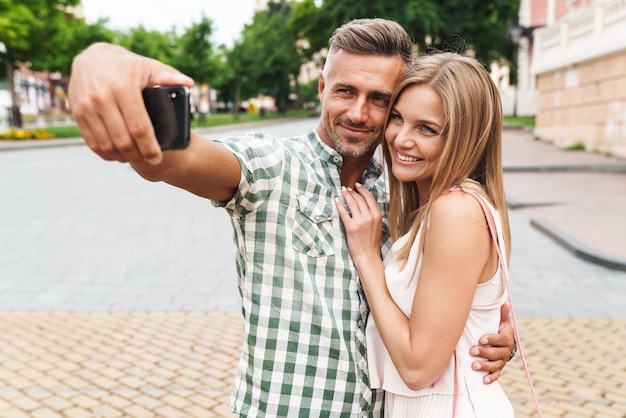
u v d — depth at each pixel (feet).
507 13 98.32
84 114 2.70
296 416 4.69
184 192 34.81
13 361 12.76
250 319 4.76
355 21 5.28
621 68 47.75
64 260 21.07
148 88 2.84
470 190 4.59
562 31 57.62
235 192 4.35
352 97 5.07
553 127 60.59
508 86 126.31
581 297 17.87
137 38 102.78
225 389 11.78
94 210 29.32
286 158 4.67
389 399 5.09
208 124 103.76
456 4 91.09
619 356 13.60
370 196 5.05
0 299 16.92
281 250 4.66
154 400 11.25
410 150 4.86
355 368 4.84
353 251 4.90
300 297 4.69
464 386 4.75
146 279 19.19
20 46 71.20
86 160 49.14
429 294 4.48
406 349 4.51
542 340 14.52
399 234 5.48
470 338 4.80
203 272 20.13
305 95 199.31
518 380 12.40
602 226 26.43
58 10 75.36
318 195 4.85
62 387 11.65
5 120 95.86
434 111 4.71
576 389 11.98
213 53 113.70
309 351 4.70
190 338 14.37
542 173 43.06
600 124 51.62
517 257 22.35
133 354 13.32
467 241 4.44
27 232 24.79
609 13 48.83
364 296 5.02
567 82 57.00
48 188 34.91
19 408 10.78
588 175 41.75
